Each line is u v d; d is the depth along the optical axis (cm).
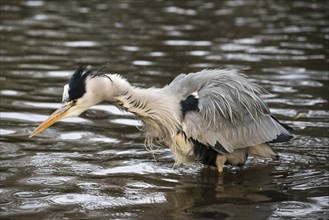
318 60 2022
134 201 1050
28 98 1609
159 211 1008
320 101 1591
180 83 1189
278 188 1112
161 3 3159
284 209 1014
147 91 1167
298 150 1298
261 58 2042
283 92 1669
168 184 1134
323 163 1234
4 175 1153
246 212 1004
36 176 1152
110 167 1209
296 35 2408
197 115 1153
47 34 2383
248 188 1116
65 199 1052
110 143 1337
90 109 1564
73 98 1124
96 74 1140
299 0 3266
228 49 2169
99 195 1074
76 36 2356
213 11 2941
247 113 1190
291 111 1516
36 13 2809
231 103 1174
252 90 1215
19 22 2603
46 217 976
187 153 1180
